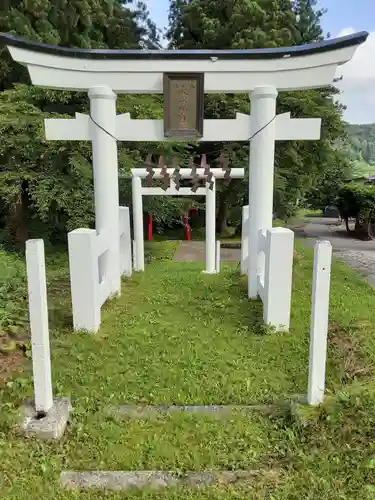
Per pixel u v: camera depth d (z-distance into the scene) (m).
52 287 6.18
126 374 3.53
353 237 14.22
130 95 10.62
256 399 3.18
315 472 2.28
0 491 2.18
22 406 2.85
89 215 8.93
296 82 5.18
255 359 3.83
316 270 2.72
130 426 2.78
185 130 5.33
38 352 2.73
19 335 4.25
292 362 3.76
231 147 12.22
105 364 3.70
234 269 8.04
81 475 2.33
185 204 13.18
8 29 9.37
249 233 5.52
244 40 12.77
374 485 2.15
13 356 3.80
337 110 13.05
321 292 2.74
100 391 3.27
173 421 2.82
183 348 4.03
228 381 3.42
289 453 2.45
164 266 8.64
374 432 2.50
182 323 4.66
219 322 4.69
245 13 12.88
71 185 8.84
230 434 2.68
